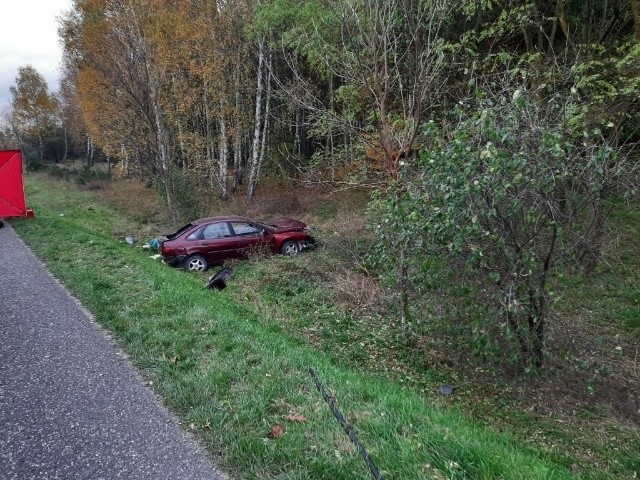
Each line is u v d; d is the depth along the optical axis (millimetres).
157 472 2977
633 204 8164
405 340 7094
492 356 5871
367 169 9430
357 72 7508
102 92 22656
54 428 3471
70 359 4680
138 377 4324
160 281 7844
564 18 11211
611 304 8383
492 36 11609
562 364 6012
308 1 12758
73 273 7809
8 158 13844
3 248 10133
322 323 8109
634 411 5660
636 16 9773
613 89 8242
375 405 3949
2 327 5508
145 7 17688
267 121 22422
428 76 7461
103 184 30188
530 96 5691
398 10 7711
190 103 21078
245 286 10016
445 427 3688
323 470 2941
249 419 3559
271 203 19078
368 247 10922
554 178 4676
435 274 5656
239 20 20078
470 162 4746
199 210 16812
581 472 4316
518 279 5285
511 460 3281
